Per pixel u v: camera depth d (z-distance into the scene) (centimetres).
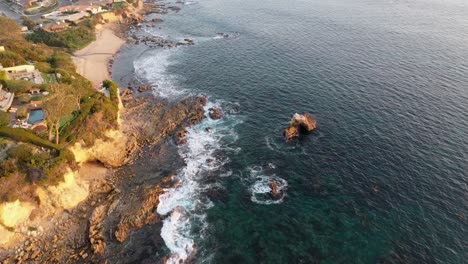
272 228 5831
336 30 15712
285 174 7006
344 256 5269
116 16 19088
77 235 5712
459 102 9138
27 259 5284
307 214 6050
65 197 6162
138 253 5403
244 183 6844
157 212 6141
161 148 8006
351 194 6375
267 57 12850
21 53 11044
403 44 13638
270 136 8256
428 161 7025
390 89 9919
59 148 6550
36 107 7962
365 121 8481
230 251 5456
